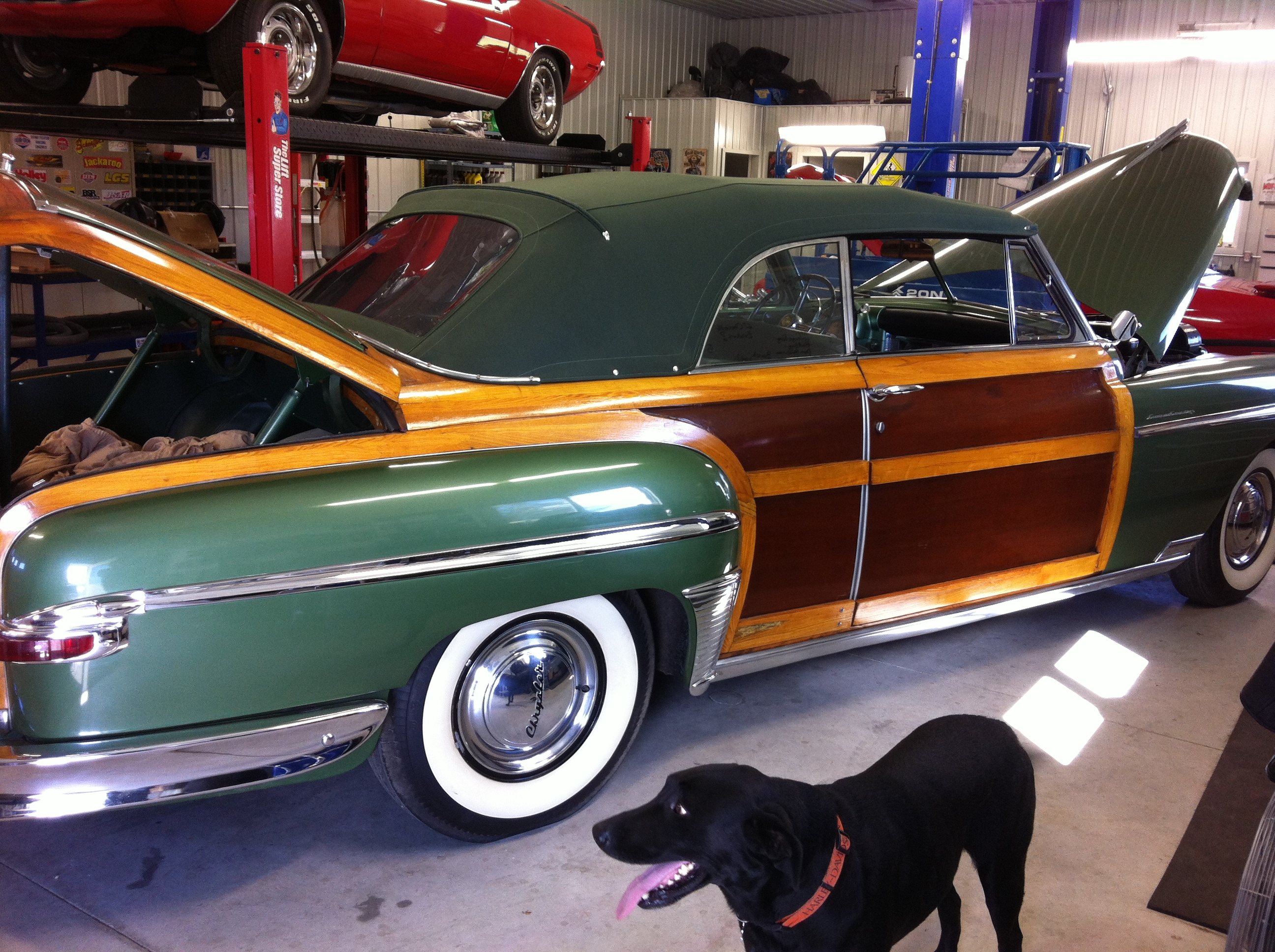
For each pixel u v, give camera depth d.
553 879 2.35
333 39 4.59
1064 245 3.92
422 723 2.23
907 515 3.00
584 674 2.51
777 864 1.53
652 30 16.05
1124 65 14.12
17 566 1.82
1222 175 3.66
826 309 2.88
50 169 6.59
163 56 4.54
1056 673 3.55
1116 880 2.42
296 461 2.11
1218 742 3.11
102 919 2.15
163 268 2.02
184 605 1.87
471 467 2.21
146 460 2.04
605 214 2.64
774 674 3.45
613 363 2.52
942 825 1.79
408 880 2.32
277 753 2.01
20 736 1.90
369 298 2.81
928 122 9.63
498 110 6.08
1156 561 3.78
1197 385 3.70
